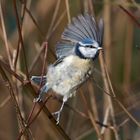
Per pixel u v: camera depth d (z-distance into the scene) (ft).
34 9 45.32
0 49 35.55
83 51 28.94
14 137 42.52
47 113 27.35
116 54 45.57
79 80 29.01
